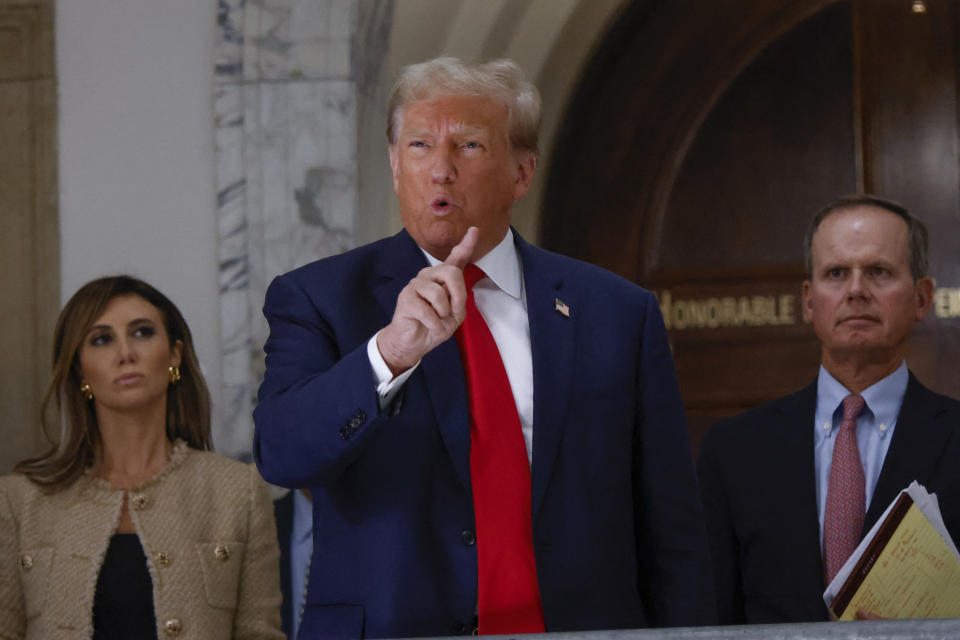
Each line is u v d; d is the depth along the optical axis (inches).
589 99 550.9
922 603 230.7
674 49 543.2
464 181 203.9
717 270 537.6
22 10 478.0
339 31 468.4
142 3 478.0
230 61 472.1
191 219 470.9
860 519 291.6
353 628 191.8
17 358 469.7
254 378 463.5
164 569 297.1
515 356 211.8
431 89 205.8
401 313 178.5
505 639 143.2
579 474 204.4
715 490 312.3
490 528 197.2
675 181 544.7
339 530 200.2
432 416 201.2
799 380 525.3
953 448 290.7
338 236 466.0
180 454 317.1
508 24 507.5
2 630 299.7
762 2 536.1
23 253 473.4
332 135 467.5
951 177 519.5
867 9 530.3
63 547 299.1
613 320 217.8
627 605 204.8
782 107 536.4
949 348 511.8
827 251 308.5
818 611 287.7
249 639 305.3
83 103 476.4
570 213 554.3
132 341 316.5
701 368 534.3
